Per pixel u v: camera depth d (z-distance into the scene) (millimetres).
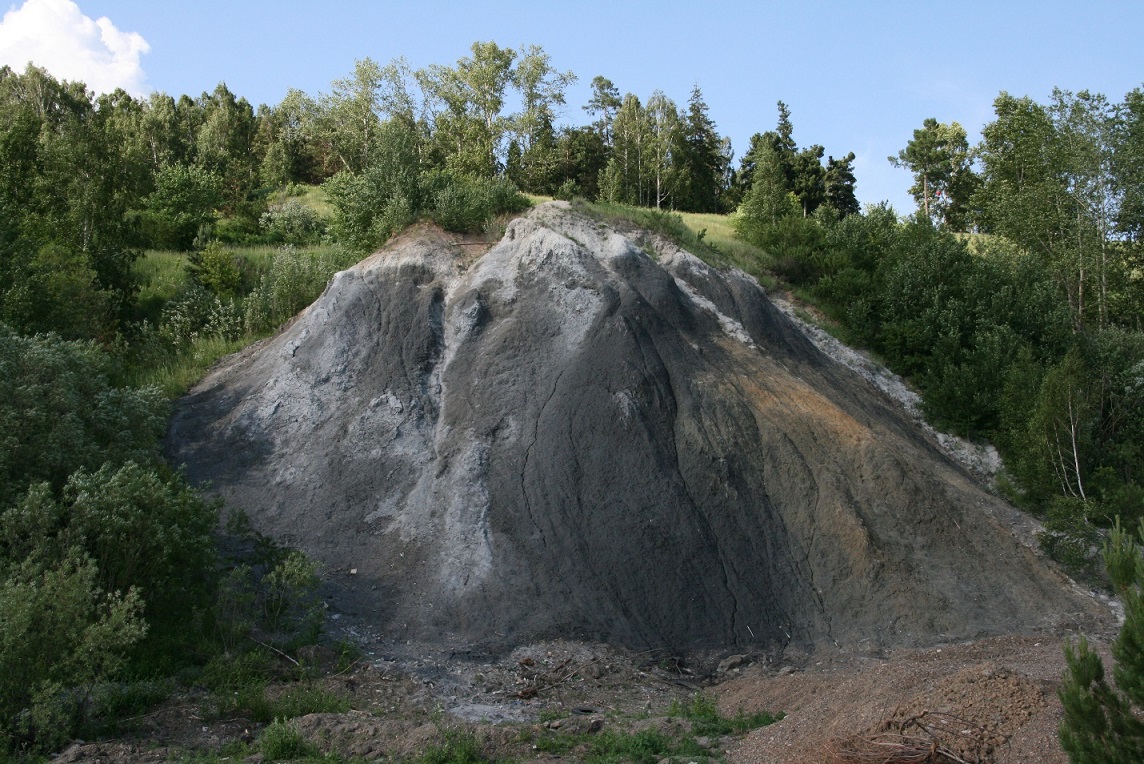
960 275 23750
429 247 20672
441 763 8461
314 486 15664
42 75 48156
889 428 19094
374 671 11227
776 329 20812
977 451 20688
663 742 8992
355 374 17828
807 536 14930
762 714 10031
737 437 16297
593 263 19609
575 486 15000
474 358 17797
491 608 13117
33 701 8672
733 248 26203
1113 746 6301
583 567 13852
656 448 15617
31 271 19391
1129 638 6496
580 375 16734
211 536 12719
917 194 50406
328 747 8820
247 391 18266
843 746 7750
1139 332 25172
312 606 12539
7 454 11672
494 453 15773
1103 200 28781
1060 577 15102
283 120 52031
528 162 43719
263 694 10055
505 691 11125
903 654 12656
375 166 24453
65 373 13383
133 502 11367
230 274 24172
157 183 31453
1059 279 29750
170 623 11477
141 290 23375
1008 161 36062
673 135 45844
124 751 8570
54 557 10594
